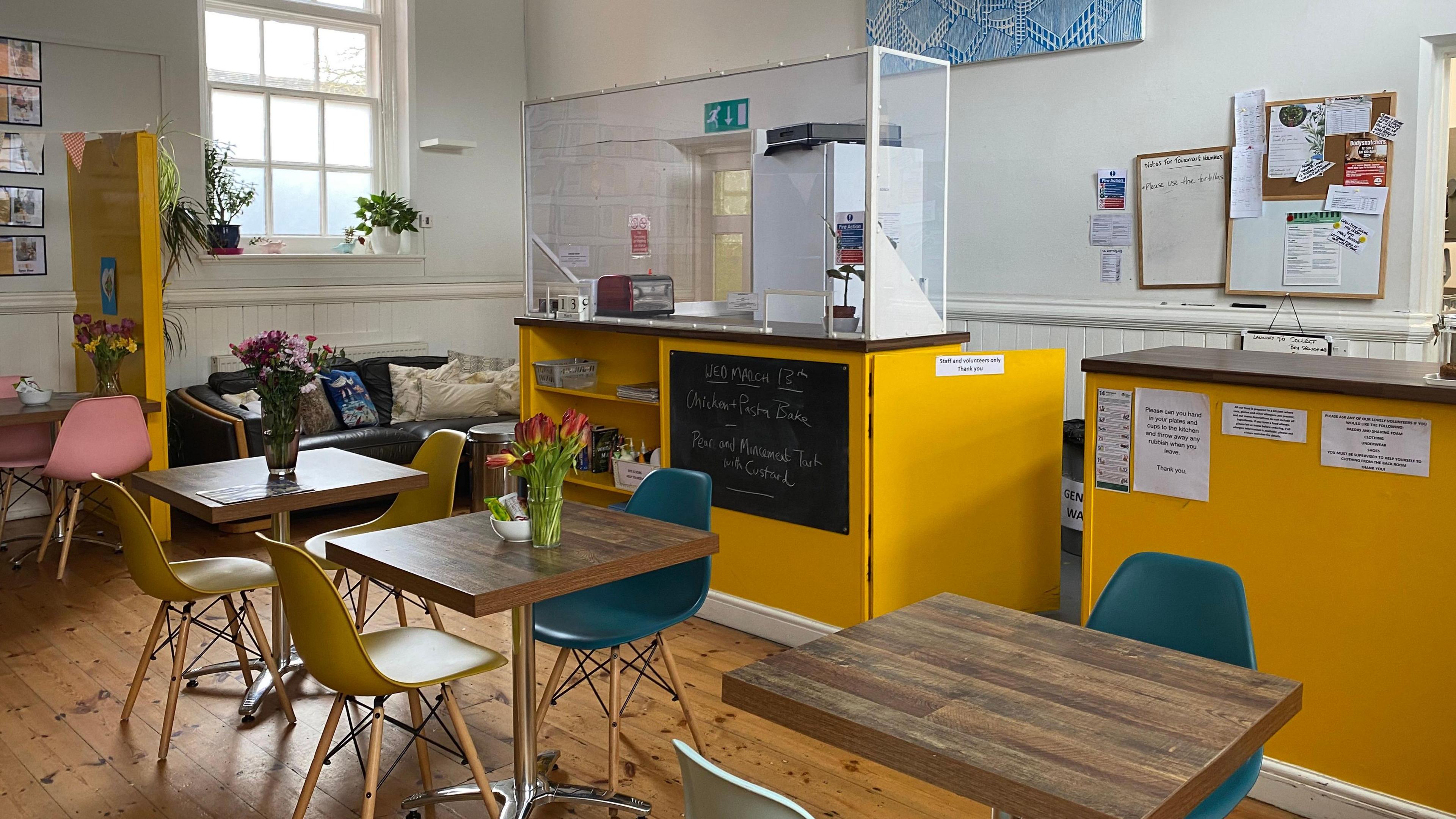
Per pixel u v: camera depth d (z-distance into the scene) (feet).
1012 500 14.17
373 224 25.31
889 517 13.07
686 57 23.84
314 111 24.72
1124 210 17.20
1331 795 9.39
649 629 10.16
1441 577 8.66
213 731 11.62
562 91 27.04
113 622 14.99
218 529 19.66
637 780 10.52
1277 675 9.68
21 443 18.52
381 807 10.01
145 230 18.01
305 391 21.49
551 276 17.28
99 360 18.15
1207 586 7.79
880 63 12.39
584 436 9.31
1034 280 18.40
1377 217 14.84
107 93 21.24
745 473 14.23
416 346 25.98
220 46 23.30
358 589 16.25
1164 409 10.16
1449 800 8.78
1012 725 5.74
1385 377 9.10
